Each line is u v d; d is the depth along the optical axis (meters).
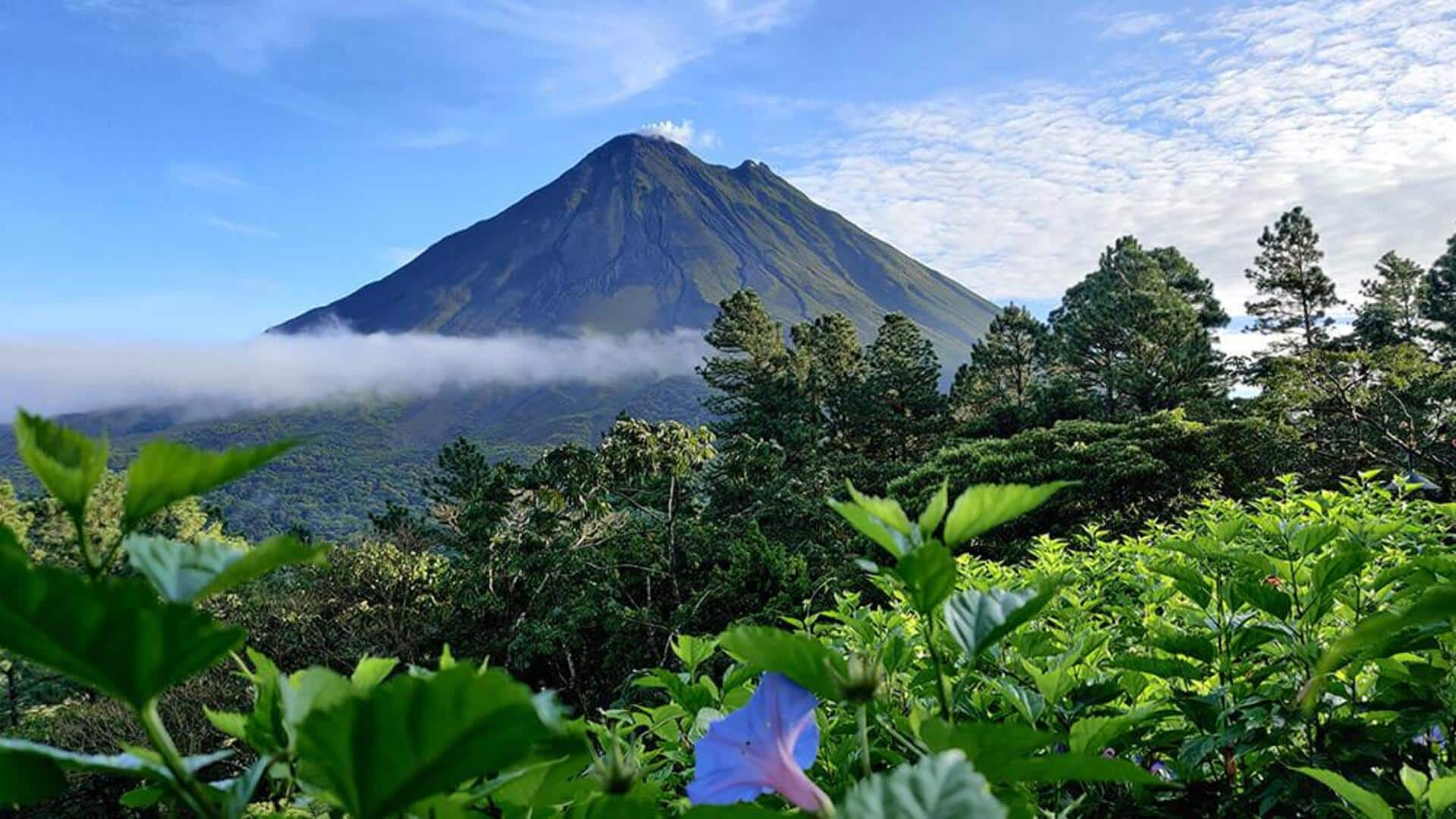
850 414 48.41
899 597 2.91
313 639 19.89
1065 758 0.80
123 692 0.58
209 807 0.64
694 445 21.55
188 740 14.30
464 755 0.57
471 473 29.84
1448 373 27.98
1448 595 1.05
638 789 1.01
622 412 21.88
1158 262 54.72
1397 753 1.55
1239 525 2.14
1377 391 27.03
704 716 1.71
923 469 23.88
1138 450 21.25
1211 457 22.59
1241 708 1.56
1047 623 2.59
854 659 0.88
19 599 0.53
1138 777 0.80
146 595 0.55
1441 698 1.54
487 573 19.22
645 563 19.08
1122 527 20.34
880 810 0.58
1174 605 2.42
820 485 23.06
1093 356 47.78
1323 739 1.58
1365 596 2.10
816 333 53.91
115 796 11.80
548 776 0.92
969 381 54.00
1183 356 42.41
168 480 0.61
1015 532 19.95
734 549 17.33
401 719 0.55
